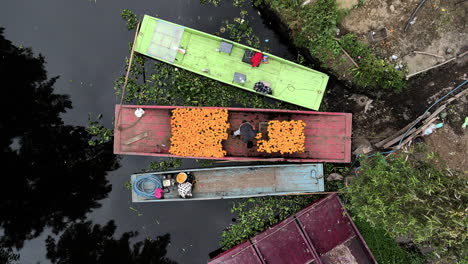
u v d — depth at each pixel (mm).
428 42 8234
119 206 9281
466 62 8305
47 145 9172
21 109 9125
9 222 9172
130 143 8133
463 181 5871
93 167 9211
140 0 9078
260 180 8531
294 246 8062
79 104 9156
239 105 8844
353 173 8820
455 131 8516
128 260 9305
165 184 8367
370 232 8945
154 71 8945
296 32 8367
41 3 9117
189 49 8547
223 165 8961
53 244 9281
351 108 8828
